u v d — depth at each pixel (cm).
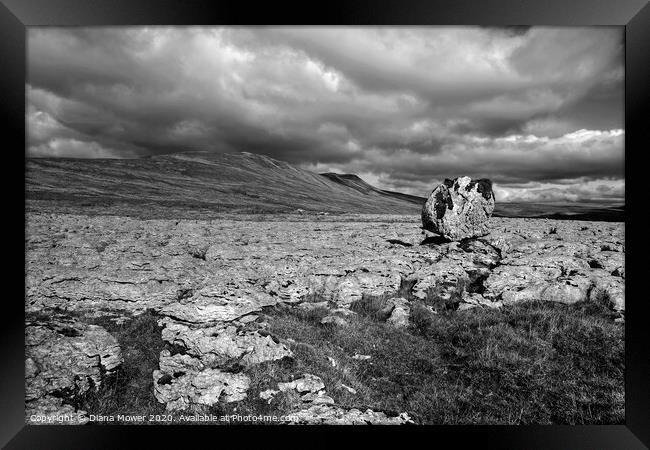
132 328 945
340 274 1364
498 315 1116
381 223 3681
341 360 916
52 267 1258
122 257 1488
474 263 1508
